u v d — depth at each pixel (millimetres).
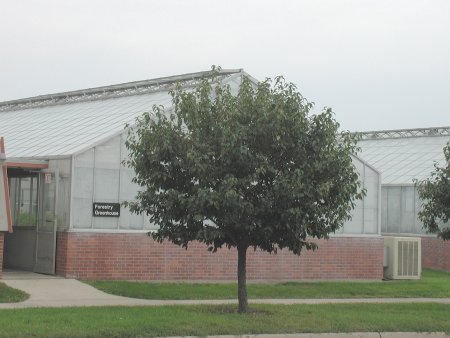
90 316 15062
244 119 16188
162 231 16578
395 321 16750
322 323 15898
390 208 39844
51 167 23625
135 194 23938
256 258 25875
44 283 21375
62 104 34781
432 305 20547
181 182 16469
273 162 16312
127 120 26016
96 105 31469
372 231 28672
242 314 16391
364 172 28797
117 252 23297
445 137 46031
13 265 25297
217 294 21609
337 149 16656
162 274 23984
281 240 16750
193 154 15703
